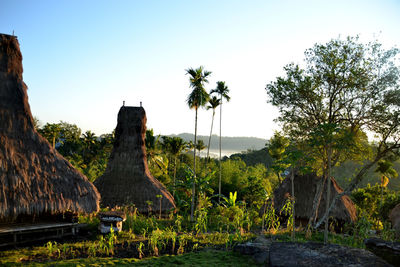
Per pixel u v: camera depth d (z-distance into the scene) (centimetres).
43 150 998
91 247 852
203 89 1959
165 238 1021
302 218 1531
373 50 1302
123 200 1702
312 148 1270
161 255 829
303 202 1549
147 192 1755
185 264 719
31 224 948
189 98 1969
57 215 1072
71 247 862
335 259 571
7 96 981
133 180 1795
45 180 930
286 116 1472
